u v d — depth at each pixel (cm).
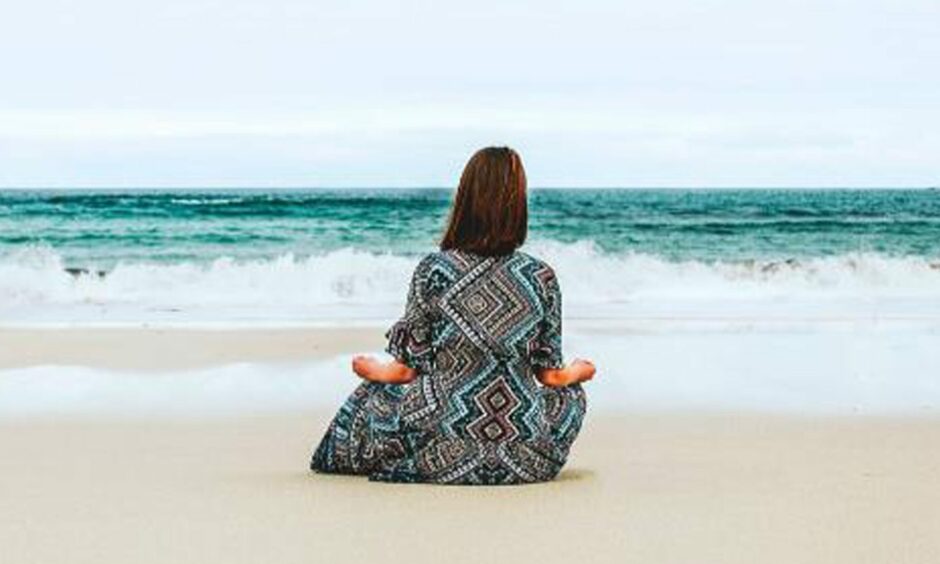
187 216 3167
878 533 498
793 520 520
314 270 2077
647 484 595
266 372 1054
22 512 532
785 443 729
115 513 530
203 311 1697
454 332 567
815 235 3338
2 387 966
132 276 2041
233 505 543
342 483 591
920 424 804
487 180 566
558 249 2247
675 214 3619
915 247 3216
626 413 847
